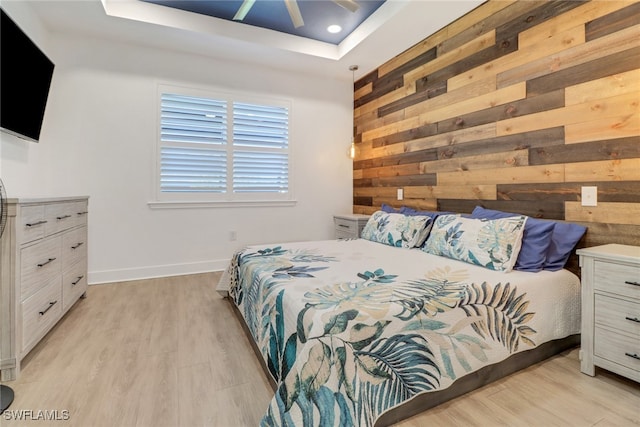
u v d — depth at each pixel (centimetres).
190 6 308
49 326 207
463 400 153
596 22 199
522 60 242
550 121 224
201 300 290
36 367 178
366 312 137
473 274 192
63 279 232
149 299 291
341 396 121
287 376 124
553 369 180
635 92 183
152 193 363
